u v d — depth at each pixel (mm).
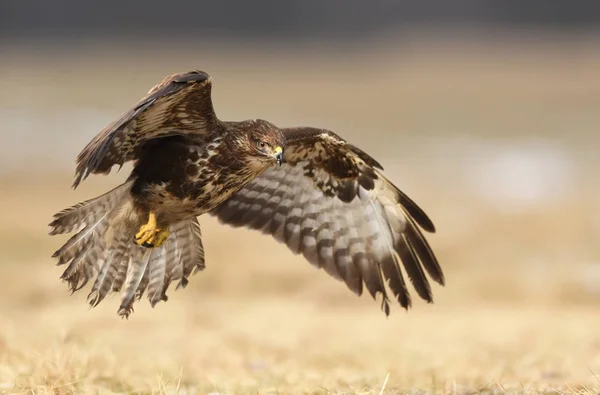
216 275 22516
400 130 46438
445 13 97250
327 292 21000
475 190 33938
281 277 22516
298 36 94875
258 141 10000
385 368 12008
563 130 45500
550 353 13406
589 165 37812
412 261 11125
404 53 83438
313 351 14078
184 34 94812
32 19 92500
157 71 72500
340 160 11000
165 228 10141
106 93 58406
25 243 25547
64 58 77625
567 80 66000
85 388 10094
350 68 76312
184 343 14383
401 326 17000
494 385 10453
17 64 73188
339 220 11227
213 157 9922
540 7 95875
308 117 52062
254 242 26219
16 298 19641
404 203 11078
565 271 23562
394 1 97625
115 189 9922
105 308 17594
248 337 15008
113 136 8594
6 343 12273
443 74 71125
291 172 11102
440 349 14352
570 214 30250
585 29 91938
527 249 26469
